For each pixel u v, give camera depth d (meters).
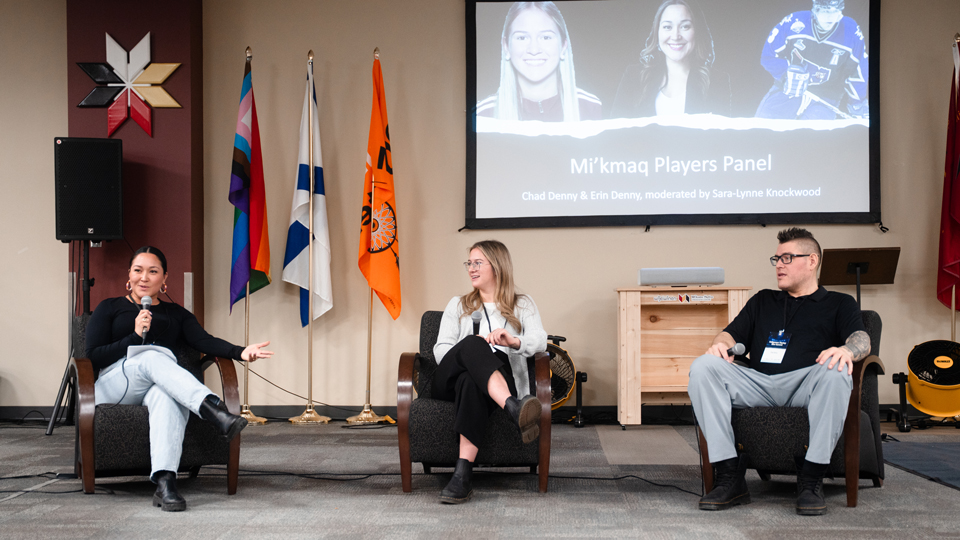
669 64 4.76
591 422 4.56
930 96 4.69
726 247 4.71
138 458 2.45
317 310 4.72
